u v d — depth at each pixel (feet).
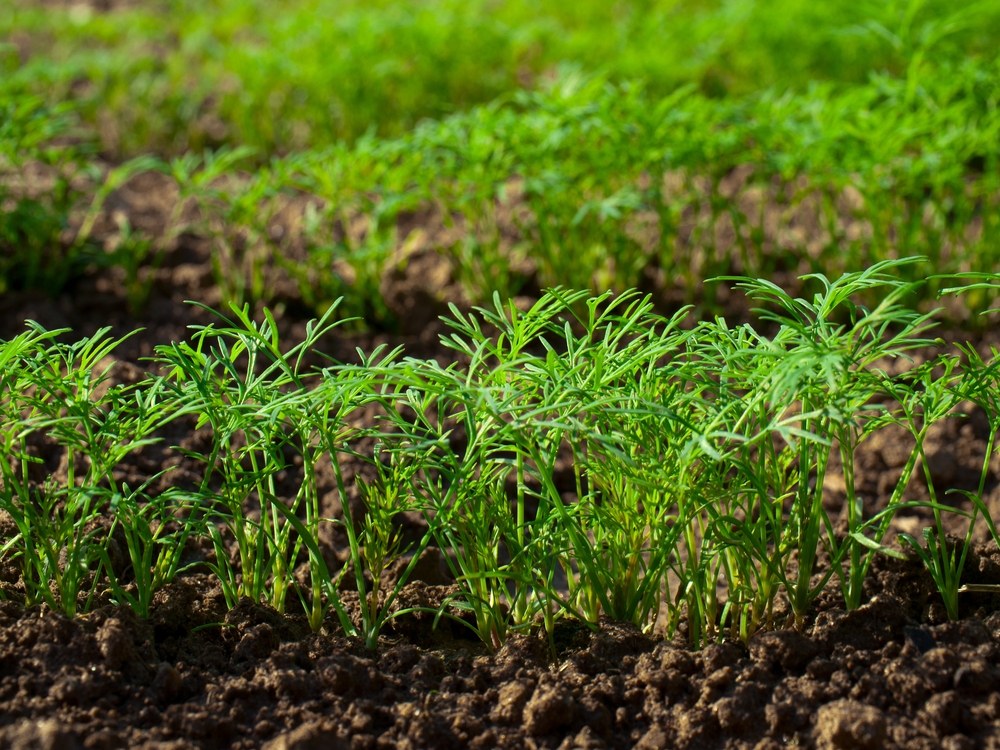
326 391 3.41
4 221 4.61
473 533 3.54
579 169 4.62
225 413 3.46
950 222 5.23
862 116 4.42
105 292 4.93
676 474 3.40
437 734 3.27
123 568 3.69
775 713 3.27
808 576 3.48
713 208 4.62
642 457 3.40
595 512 3.44
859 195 5.45
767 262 4.99
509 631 3.54
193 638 3.48
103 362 4.33
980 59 4.82
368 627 3.54
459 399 3.38
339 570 3.78
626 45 6.70
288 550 3.81
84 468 3.93
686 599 3.57
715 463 3.51
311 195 5.88
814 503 3.46
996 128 4.41
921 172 4.50
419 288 4.82
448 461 3.40
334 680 3.34
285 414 3.49
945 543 3.62
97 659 3.32
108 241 5.27
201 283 4.99
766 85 6.55
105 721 3.23
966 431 4.11
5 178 5.82
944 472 4.02
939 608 3.54
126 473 3.93
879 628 3.43
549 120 4.46
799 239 5.19
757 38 6.46
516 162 4.85
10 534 3.69
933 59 5.00
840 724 3.20
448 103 6.77
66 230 5.40
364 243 4.93
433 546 3.80
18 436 3.59
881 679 3.31
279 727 3.28
